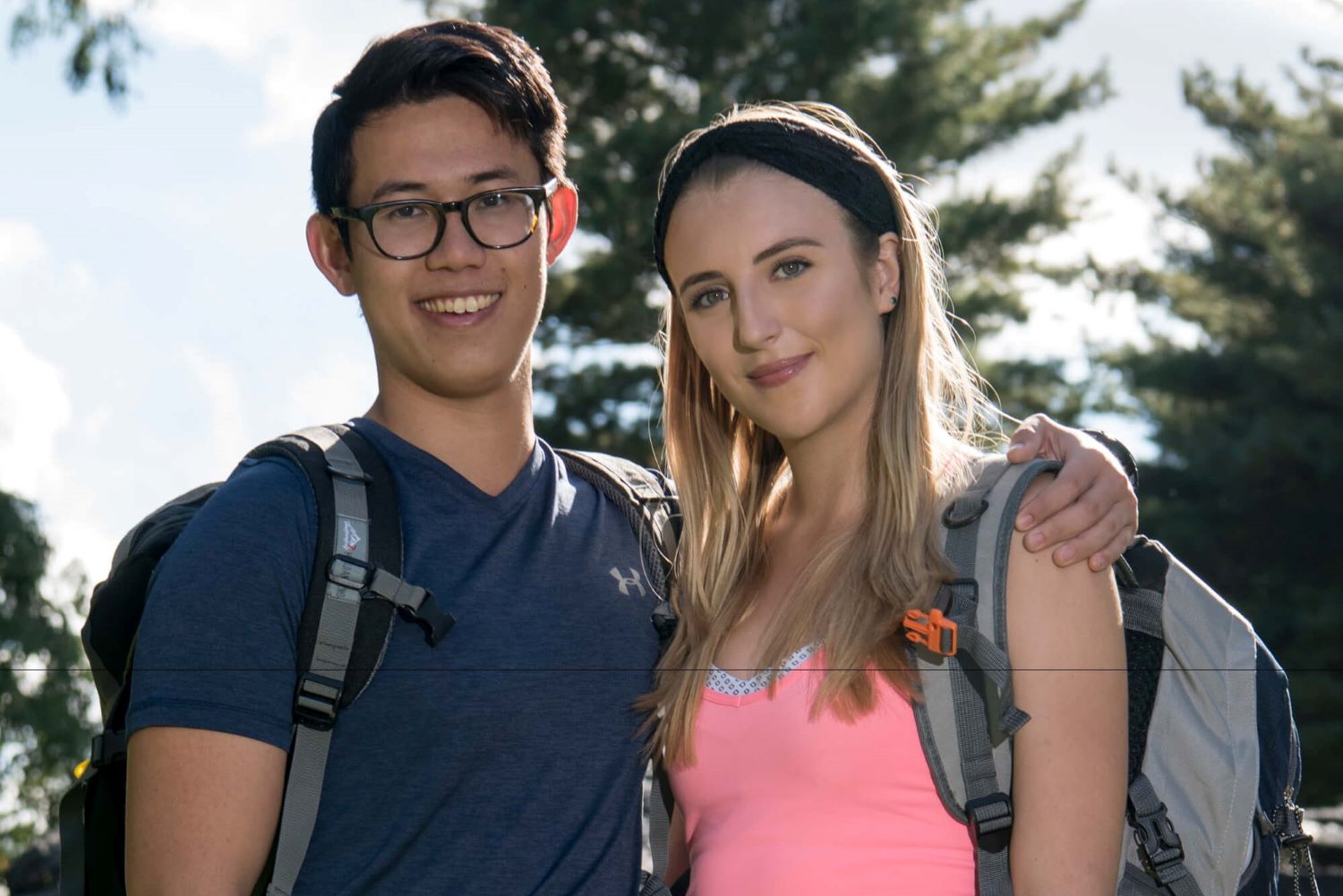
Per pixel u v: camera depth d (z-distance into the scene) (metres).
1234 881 2.23
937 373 2.48
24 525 14.38
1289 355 15.65
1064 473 2.22
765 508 2.60
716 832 2.30
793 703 2.25
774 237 2.37
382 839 2.16
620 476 2.56
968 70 18.28
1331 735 14.19
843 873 2.18
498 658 2.23
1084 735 2.14
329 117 2.43
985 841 2.14
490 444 2.39
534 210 2.41
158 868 2.06
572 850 2.24
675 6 16.91
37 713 14.02
